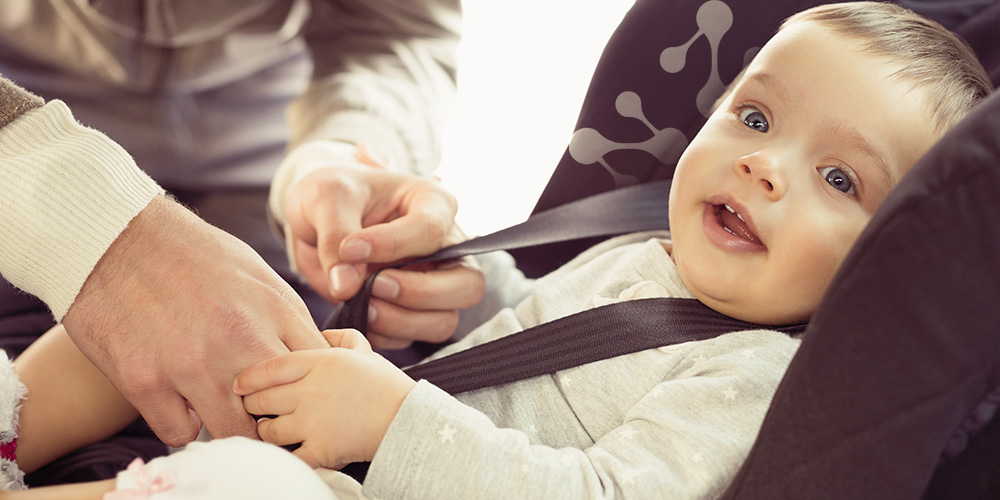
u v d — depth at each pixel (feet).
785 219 2.39
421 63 4.70
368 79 4.37
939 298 1.28
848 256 1.40
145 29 4.38
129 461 2.52
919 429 1.31
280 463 1.73
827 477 1.40
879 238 1.34
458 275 3.07
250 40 4.70
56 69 4.49
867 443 1.35
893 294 1.31
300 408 2.04
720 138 2.59
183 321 2.02
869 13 2.63
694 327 2.52
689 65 3.15
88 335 2.07
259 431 2.13
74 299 2.06
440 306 3.05
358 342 2.31
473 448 1.98
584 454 2.14
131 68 4.45
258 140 4.83
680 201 2.62
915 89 2.40
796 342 2.41
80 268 2.05
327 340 2.35
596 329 2.47
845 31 2.55
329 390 2.03
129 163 2.19
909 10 2.76
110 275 2.07
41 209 2.03
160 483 1.63
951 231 1.28
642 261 2.85
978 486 1.63
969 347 1.28
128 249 2.09
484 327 2.89
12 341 3.06
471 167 6.30
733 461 2.01
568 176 3.39
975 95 2.44
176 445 2.14
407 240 2.89
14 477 2.19
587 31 6.57
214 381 2.04
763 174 2.38
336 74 4.46
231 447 1.75
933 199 1.29
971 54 2.59
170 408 2.08
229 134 4.76
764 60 2.63
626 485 2.00
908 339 1.31
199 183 4.72
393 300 2.96
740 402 2.17
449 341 3.37
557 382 2.50
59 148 2.10
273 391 2.04
